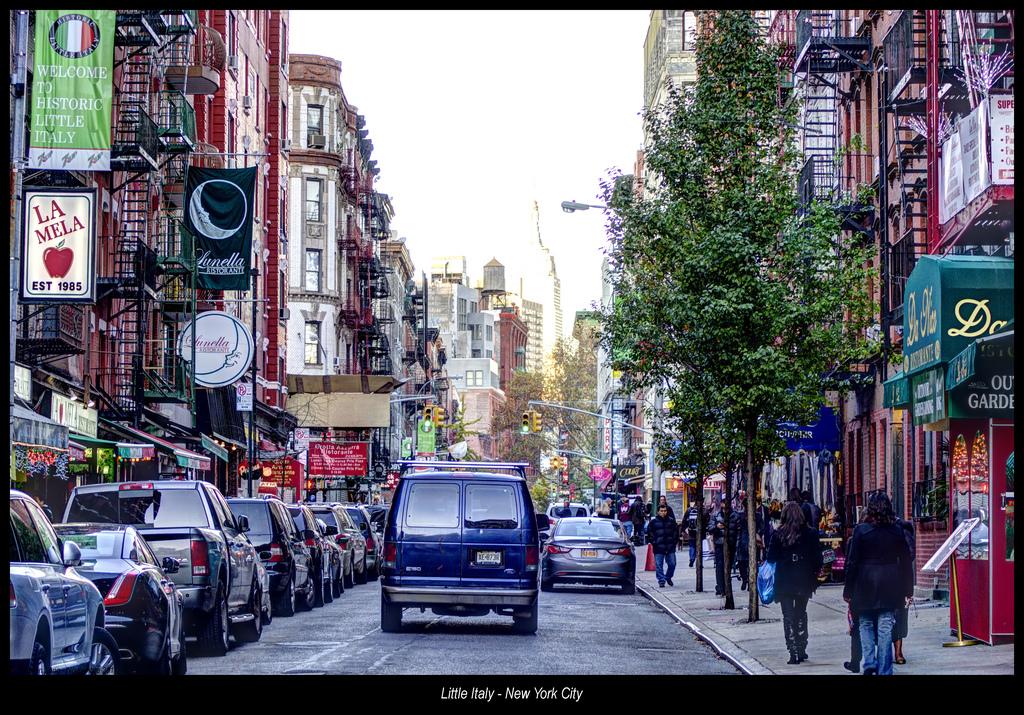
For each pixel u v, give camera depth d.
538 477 168.75
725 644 21.69
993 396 18.62
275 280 73.38
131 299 42.44
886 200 34.44
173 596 15.76
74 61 27.20
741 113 27.23
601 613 29.97
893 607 15.59
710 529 52.66
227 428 58.09
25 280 28.03
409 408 138.38
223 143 60.34
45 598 11.17
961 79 28.78
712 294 26.48
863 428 39.50
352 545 39.75
